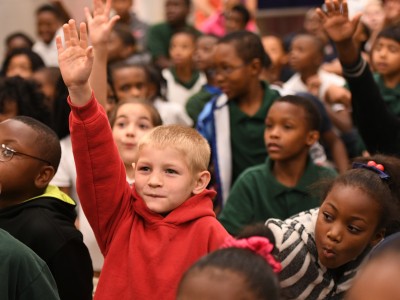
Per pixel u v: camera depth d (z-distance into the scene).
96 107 3.18
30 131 3.57
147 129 4.42
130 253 3.11
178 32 8.77
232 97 5.31
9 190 3.55
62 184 4.76
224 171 5.18
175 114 6.46
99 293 3.12
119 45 7.77
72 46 3.23
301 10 12.14
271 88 5.45
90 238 4.26
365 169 3.29
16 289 3.01
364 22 8.32
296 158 4.48
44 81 5.98
